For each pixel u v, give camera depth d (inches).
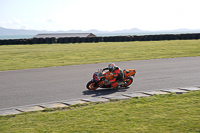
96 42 1979.6
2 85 534.3
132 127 273.7
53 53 1201.4
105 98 418.0
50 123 298.8
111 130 267.3
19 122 306.0
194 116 301.0
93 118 310.5
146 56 997.2
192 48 1225.4
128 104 370.9
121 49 1298.0
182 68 690.8
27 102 402.0
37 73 673.0
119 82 488.4
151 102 377.1
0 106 383.2
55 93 457.4
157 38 1939.0
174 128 265.9
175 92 438.6
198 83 508.4
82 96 435.8
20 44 1962.4
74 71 688.4
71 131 269.6
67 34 3287.4
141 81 544.1
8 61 954.1
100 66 768.9
